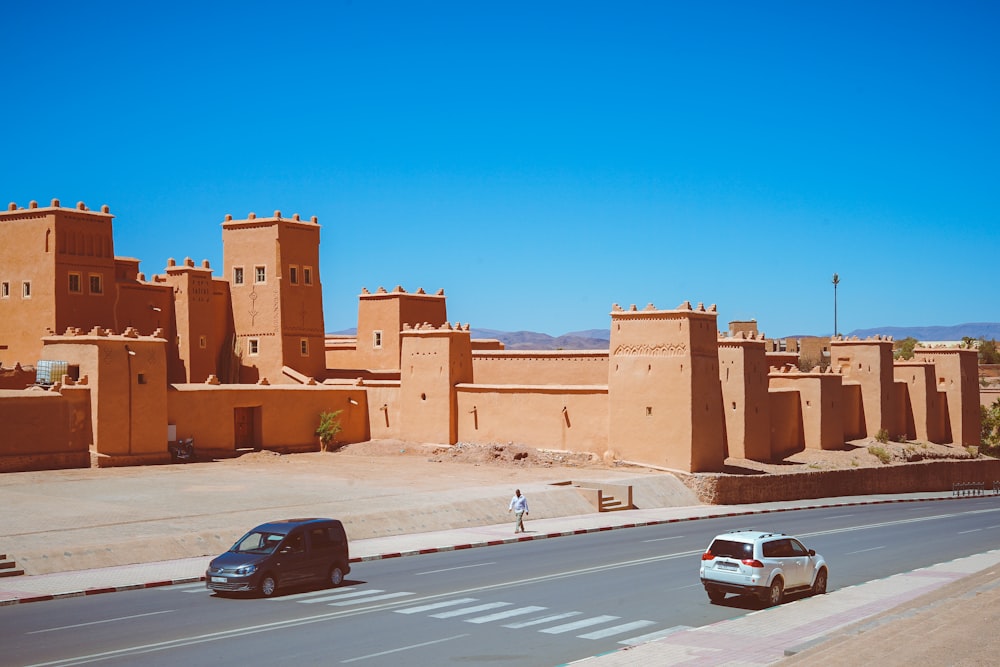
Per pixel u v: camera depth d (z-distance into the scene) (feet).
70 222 155.02
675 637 55.21
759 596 65.36
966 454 215.31
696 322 147.23
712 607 65.46
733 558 66.18
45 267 152.97
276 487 123.85
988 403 269.44
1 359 156.04
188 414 148.77
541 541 102.12
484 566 83.61
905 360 226.58
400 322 201.46
